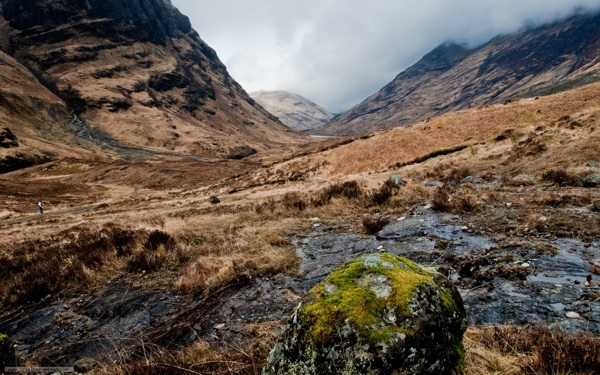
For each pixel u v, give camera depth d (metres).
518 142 25.69
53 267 10.64
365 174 36.62
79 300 8.64
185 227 15.13
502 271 6.46
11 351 5.50
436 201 12.12
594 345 3.40
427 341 2.51
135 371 4.29
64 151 151.88
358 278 2.88
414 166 33.19
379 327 2.45
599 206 9.20
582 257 6.57
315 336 2.51
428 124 47.53
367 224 11.12
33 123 186.75
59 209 57.50
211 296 7.69
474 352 3.54
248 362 4.13
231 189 52.75
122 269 10.41
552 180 14.35
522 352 3.66
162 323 6.80
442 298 2.93
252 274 8.50
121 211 39.62
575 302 5.02
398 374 2.32
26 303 8.91
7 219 47.62
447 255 7.82
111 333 6.77
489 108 46.22
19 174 115.62
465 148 34.94
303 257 9.43
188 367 4.25
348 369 2.32
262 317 6.32
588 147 17.67
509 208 10.77
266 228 13.02
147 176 98.88
